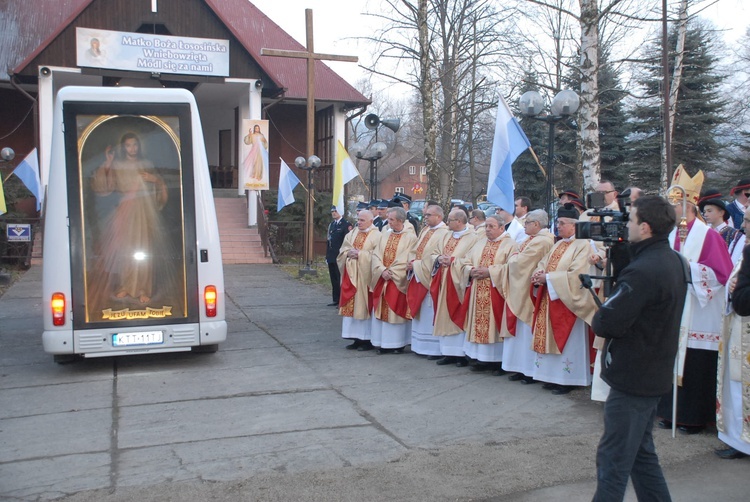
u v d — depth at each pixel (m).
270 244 20.00
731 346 5.20
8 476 4.93
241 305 12.71
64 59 19.23
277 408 6.55
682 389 5.76
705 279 5.59
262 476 4.88
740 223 7.59
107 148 7.57
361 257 9.00
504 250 7.79
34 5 23.25
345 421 6.16
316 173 25.50
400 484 4.73
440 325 8.23
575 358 7.00
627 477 3.69
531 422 6.15
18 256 16.81
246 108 22.86
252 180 18.36
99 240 7.54
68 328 7.44
